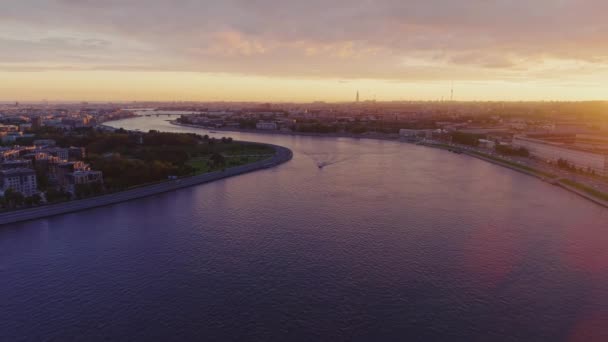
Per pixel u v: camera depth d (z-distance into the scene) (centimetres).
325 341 11656
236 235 19288
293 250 17512
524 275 15300
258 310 13100
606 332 12025
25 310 13112
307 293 14062
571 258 16725
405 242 18350
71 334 11944
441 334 11950
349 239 18700
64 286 14562
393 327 12262
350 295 13938
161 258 16775
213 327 12262
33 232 19862
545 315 12862
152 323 12450
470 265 16075
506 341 11662
